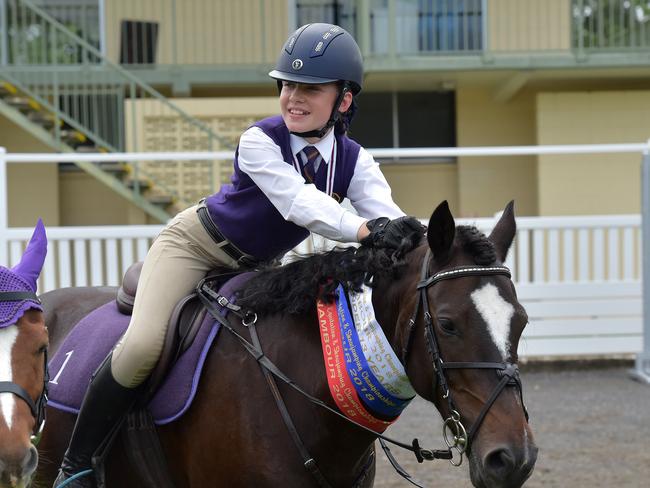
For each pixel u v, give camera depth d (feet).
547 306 38.01
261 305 13.16
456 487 23.90
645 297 37.24
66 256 35.27
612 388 35.78
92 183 59.16
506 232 12.28
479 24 57.77
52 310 16.88
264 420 12.55
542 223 37.86
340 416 12.36
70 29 58.95
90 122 55.31
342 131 14.12
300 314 12.95
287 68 13.25
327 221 12.63
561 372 39.27
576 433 29.04
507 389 10.84
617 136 58.85
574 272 38.24
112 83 53.57
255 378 12.76
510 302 11.14
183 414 13.17
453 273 11.34
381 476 25.02
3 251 34.14
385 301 12.36
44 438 14.92
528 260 38.09
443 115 62.18
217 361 13.12
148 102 54.95
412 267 12.22
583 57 55.21
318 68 13.12
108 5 58.23
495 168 60.59
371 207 14.02
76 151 53.01
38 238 13.87
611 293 38.11
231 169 54.19
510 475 10.52
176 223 14.19
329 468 12.70
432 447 27.40
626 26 57.26
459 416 11.09
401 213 13.97
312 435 12.53
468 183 60.59
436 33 57.52
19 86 52.26
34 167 58.34
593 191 58.65
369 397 12.18
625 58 55.31
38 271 13.58
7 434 11.80
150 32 58.75
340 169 13.96
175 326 13.38
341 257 12.75
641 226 37.17
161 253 14.06
